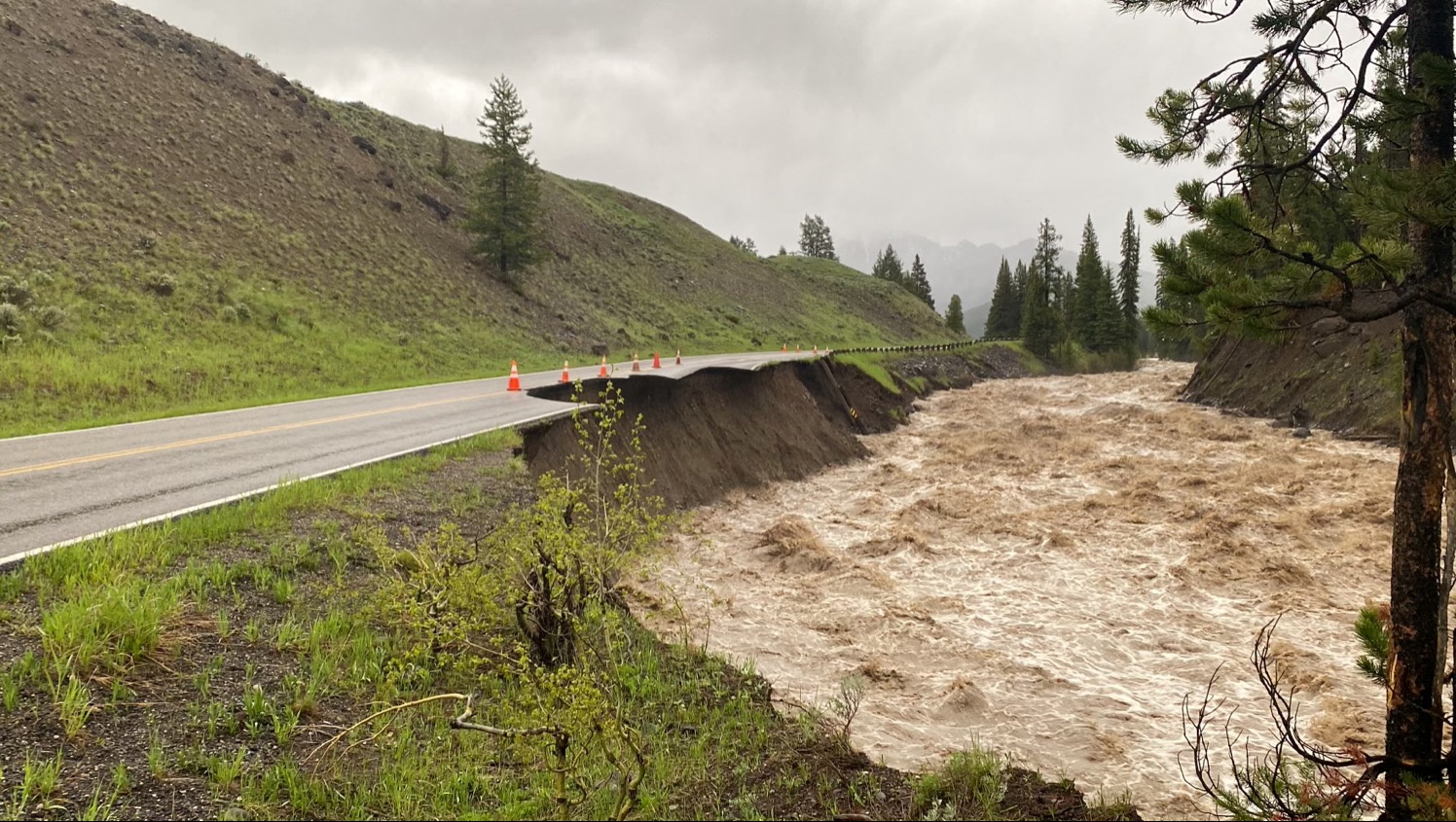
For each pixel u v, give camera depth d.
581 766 5.33
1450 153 4.87
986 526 18.80
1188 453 27.28
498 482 11.69
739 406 25.94
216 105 41.16
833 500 22.52
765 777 5.94
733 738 6.60
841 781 6.03
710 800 5.43
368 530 8.64
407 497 10.39
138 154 32.94
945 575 15.34
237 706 5.39
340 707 5.66
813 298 87.69
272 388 22.56
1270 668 10.76
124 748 4.76
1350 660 10.98
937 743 8.18
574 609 7.41
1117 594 14.09
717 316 63.44
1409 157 5.11
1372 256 4.81
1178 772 7.81
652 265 68.44
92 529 7.79
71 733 4.73
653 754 5.91
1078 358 77.06
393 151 51.88
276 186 37.84
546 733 4.66
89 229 26.50
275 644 6.26
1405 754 4.88
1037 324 77.00
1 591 6.22
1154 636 12.07
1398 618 4.99
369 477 10.74
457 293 39.09
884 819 5.50
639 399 21.22
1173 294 5.68
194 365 22.08
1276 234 5.18
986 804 5.94
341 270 34.47
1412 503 4.93
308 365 25.33
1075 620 12.80
